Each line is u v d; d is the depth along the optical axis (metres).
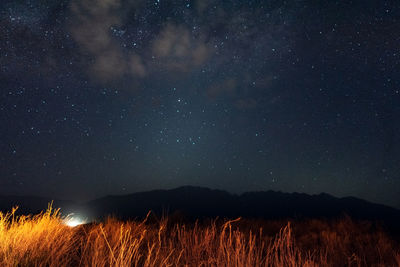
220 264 3.45
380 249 5.54
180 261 3.84
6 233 4.12
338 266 4.43
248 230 6.77
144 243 4.79
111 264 3.16
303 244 5.69
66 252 3.99
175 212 7.80
